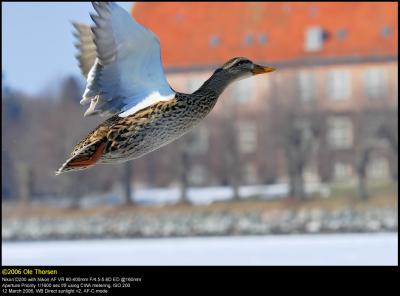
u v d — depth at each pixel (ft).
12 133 184.55
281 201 173.37
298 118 200.95
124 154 28.55
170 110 28.78
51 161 185.47
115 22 26.68
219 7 228.63
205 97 30.09
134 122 28.32
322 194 177.78
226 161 197.67
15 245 96.07
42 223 144.97
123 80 27.91
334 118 201.98
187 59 222.07
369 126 196.03
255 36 223.71
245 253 73.97
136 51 27.45
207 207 167.84
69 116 189.67
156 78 28.30
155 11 229.04
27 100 188.96
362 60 212.02
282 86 206.59
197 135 198.08
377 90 208.64
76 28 29.04
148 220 144.05
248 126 201.05
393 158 191.62
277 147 197.77
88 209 171.42
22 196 178.91
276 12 227.81
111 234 125.39
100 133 28.27
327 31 221.66
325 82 210.18
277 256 70.54
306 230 116.78
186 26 226.58
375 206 164.86
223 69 30.89
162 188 192.54
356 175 189.06
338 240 85.05
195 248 81.66
